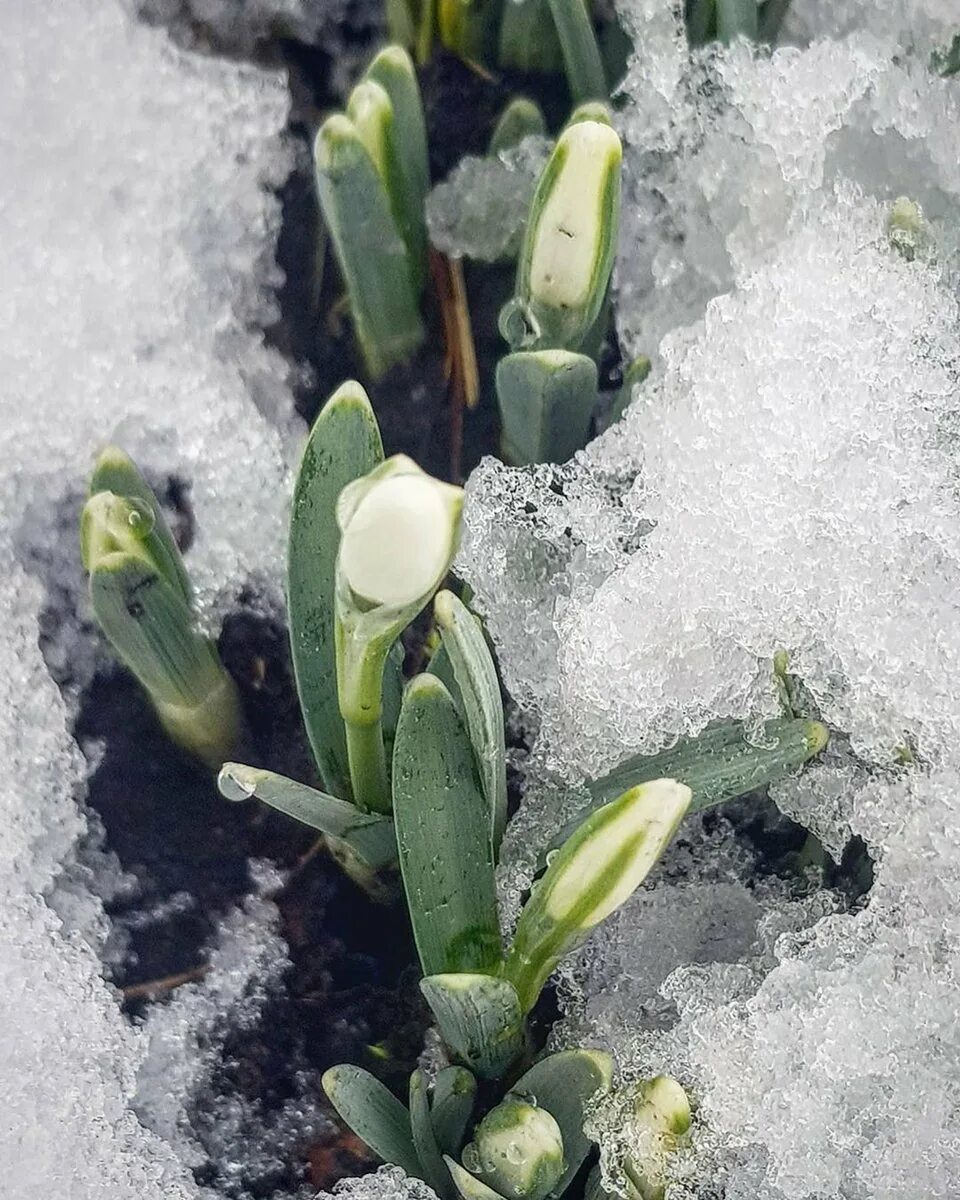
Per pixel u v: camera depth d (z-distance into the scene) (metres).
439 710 0.14
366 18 0.21
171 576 0.16
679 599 0.16
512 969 0.14
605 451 0.17
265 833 0.18
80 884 0.18
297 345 0.20
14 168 0.20
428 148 0.20
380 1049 0.17
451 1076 0.14
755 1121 0.15
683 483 0.16
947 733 0.15
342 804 0.15
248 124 0.20
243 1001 0.17
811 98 0.18
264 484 0.19
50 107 0.20
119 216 0.20
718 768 0.15
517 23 0.20
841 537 0.16
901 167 0.18
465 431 0.19
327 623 0.15
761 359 0.16
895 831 0.15
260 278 0.20
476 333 0.20
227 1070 0.17
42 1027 0.16
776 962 0.16
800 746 0.15
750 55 0.18
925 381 0.16
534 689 0.17
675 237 0.19
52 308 0.19
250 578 0.19
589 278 0.15
